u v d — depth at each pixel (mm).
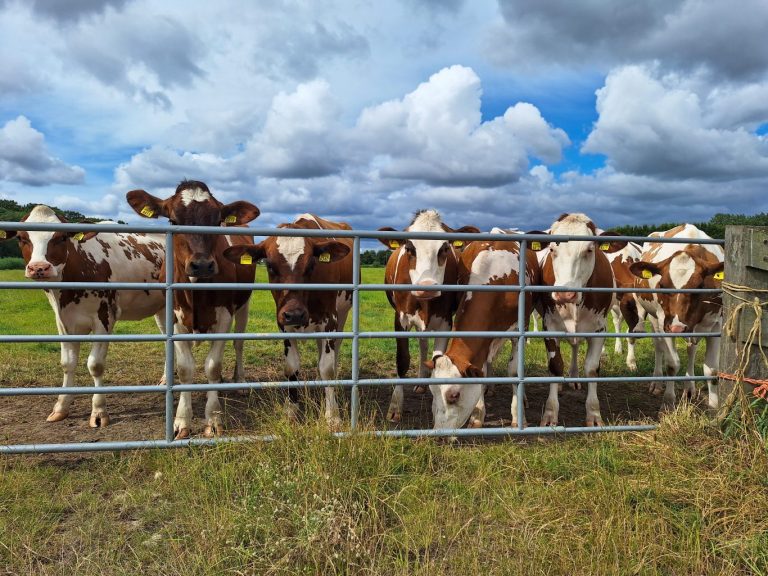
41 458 4195
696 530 3104
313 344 10180
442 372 4852
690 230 7102
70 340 4008
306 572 2705
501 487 3682
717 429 4375
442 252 5668
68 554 2996
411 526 3197
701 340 10039
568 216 5883
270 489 3352
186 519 3289
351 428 4152
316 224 6055
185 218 5141
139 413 5762
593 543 3000
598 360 5531
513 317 5730
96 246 5973
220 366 5242
